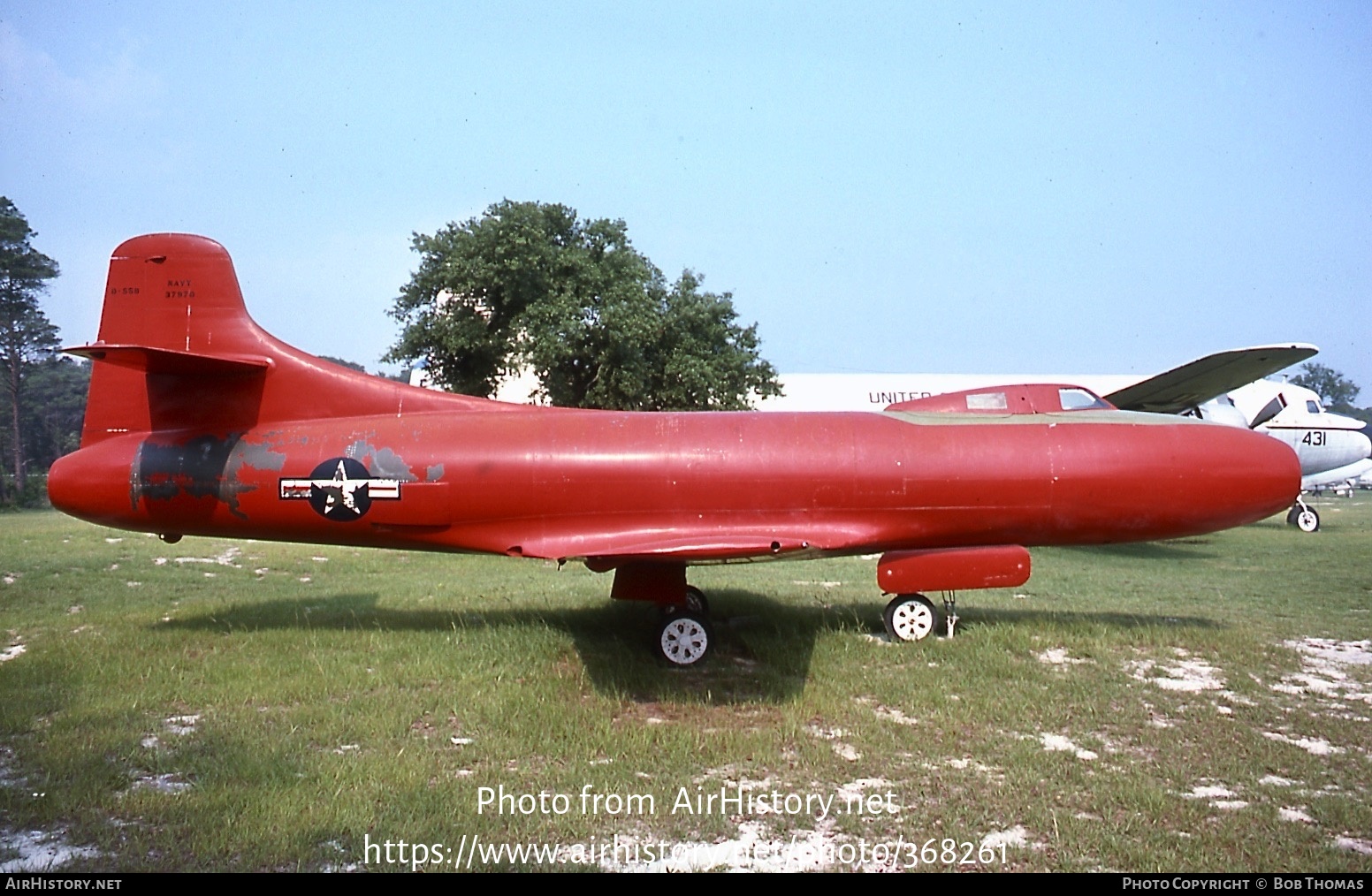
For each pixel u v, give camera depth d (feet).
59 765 21.84
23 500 161.68
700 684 29.45
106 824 19.11
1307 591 48.39
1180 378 70.69
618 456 32.91
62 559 53.06
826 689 28.63
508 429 33.68
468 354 85.61
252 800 20.10
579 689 28.37
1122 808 20.65
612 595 32.83
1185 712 26.89
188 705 26.81
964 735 25.14
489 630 34.45
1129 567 58.29
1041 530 34.47
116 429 34.83
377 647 32.27
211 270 35.27
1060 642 34.76
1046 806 20.57
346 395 34.78
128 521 34.09
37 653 31.27
